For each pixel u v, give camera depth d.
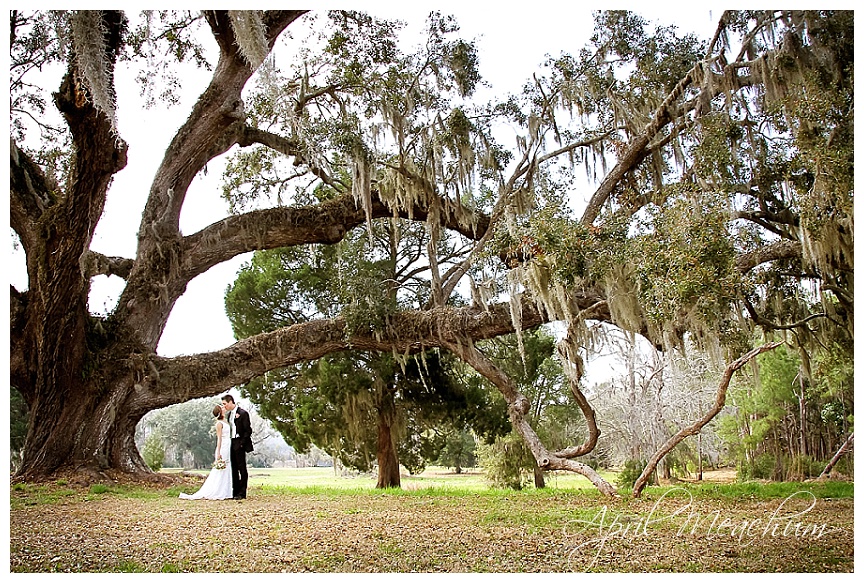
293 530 7.75
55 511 9.16
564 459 13.31
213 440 42.75
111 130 11.80
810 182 12.92
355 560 6.30
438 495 12.53
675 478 27.05
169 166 15.52
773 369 23.66
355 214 17.25
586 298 14.02
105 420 14.07
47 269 13.19
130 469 14.26
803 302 15.12
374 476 35.25
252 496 11.98
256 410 21.02
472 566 6.09
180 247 15.66
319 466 50.81
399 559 6.32
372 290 16.00
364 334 15.66
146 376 14.58
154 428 41.91
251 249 16.67
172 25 16.69
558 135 17.06
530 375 21.25
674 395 29.66
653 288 10.57
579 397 12.62
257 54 11.54
